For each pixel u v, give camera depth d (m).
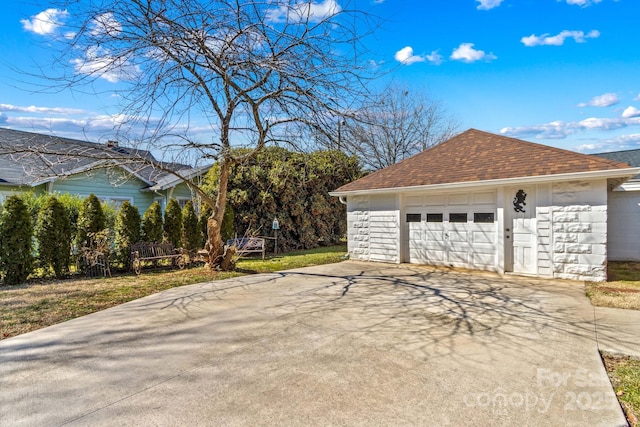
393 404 2.78
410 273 8.73
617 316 5.03
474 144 10.45
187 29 6.25
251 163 13.35
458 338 4.23
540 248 7.99
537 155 8.43
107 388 3.08
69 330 4.64
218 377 3.26
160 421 2.57
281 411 2.69
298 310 5.52
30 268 7.87
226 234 12.06
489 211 8.74
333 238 16.31
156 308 5.69
